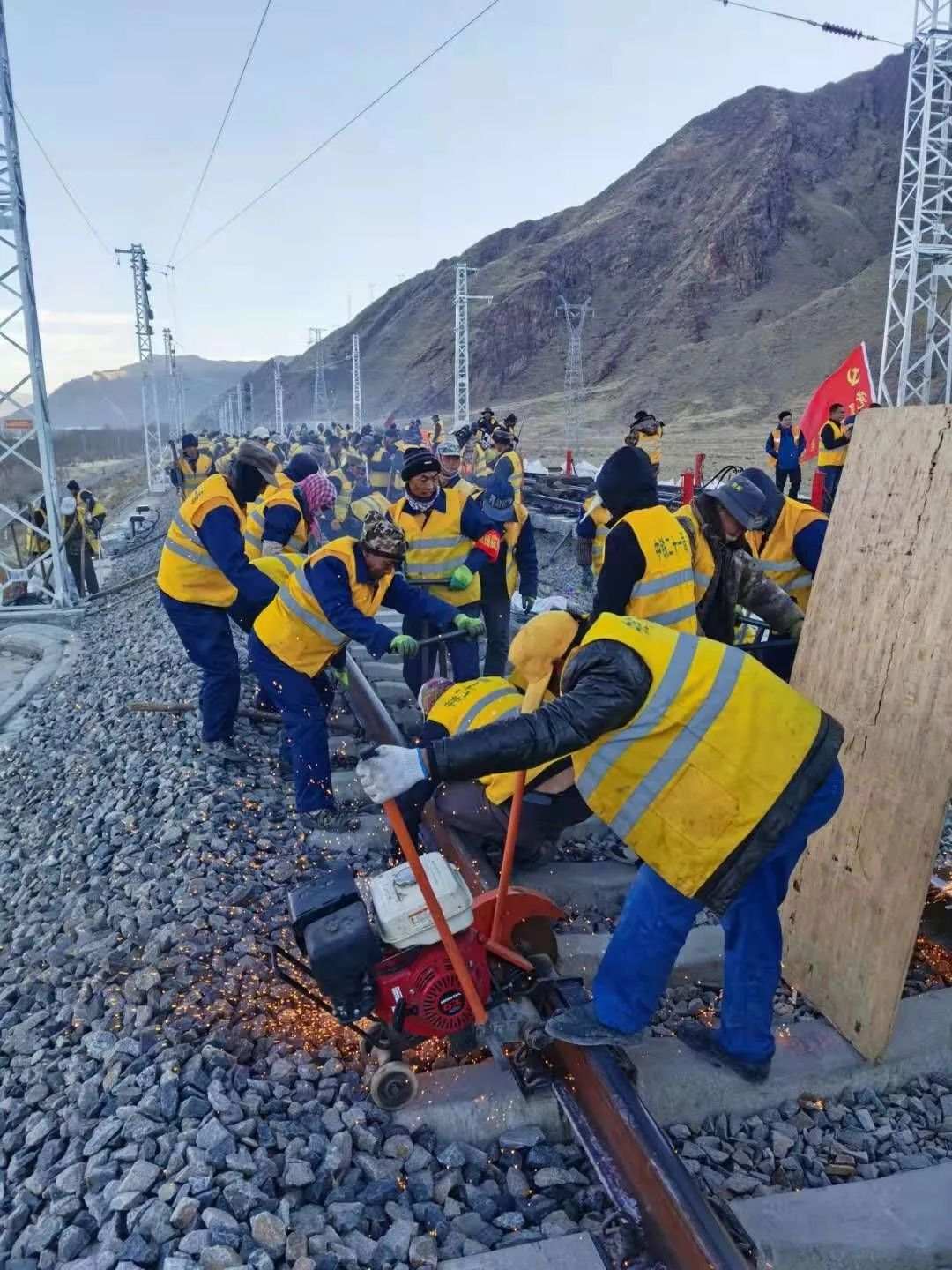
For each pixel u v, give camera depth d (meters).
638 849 2.53
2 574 15.26
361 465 15.85
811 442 14.99
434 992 2.76
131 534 22.31
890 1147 2.70
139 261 37.22
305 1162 2.51
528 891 3.01
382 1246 2.29
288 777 5.25
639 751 2.42
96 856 4.58
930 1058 2.96
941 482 2.84
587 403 98.19
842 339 87.12
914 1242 2.35
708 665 2.41
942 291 42.25
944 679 2.72
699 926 3.71
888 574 3.01
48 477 12.27
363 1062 2.96
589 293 149.25
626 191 178.50
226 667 5.46
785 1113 2.82
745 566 3.92
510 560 6.75
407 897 2.75
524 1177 2.56
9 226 11.52
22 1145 2.78
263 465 5.05
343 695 6.48
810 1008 3.22
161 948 3.56
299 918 2.75
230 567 5.00
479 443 14.51
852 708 3.09
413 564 5.73
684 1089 2.80
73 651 10.80
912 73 19.36
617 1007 2.62
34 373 12.12
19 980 3.76
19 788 6.29
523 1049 2.83
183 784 5.06
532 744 2.25
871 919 2.93
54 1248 2.33
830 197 149.50
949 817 4.53
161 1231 2.28
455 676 5.54
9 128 11.25
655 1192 2.24
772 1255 2.30
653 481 3.70
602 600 3.66
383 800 2.27
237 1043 3.02
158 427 38.94
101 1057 3.04
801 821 2.48
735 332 120.19
